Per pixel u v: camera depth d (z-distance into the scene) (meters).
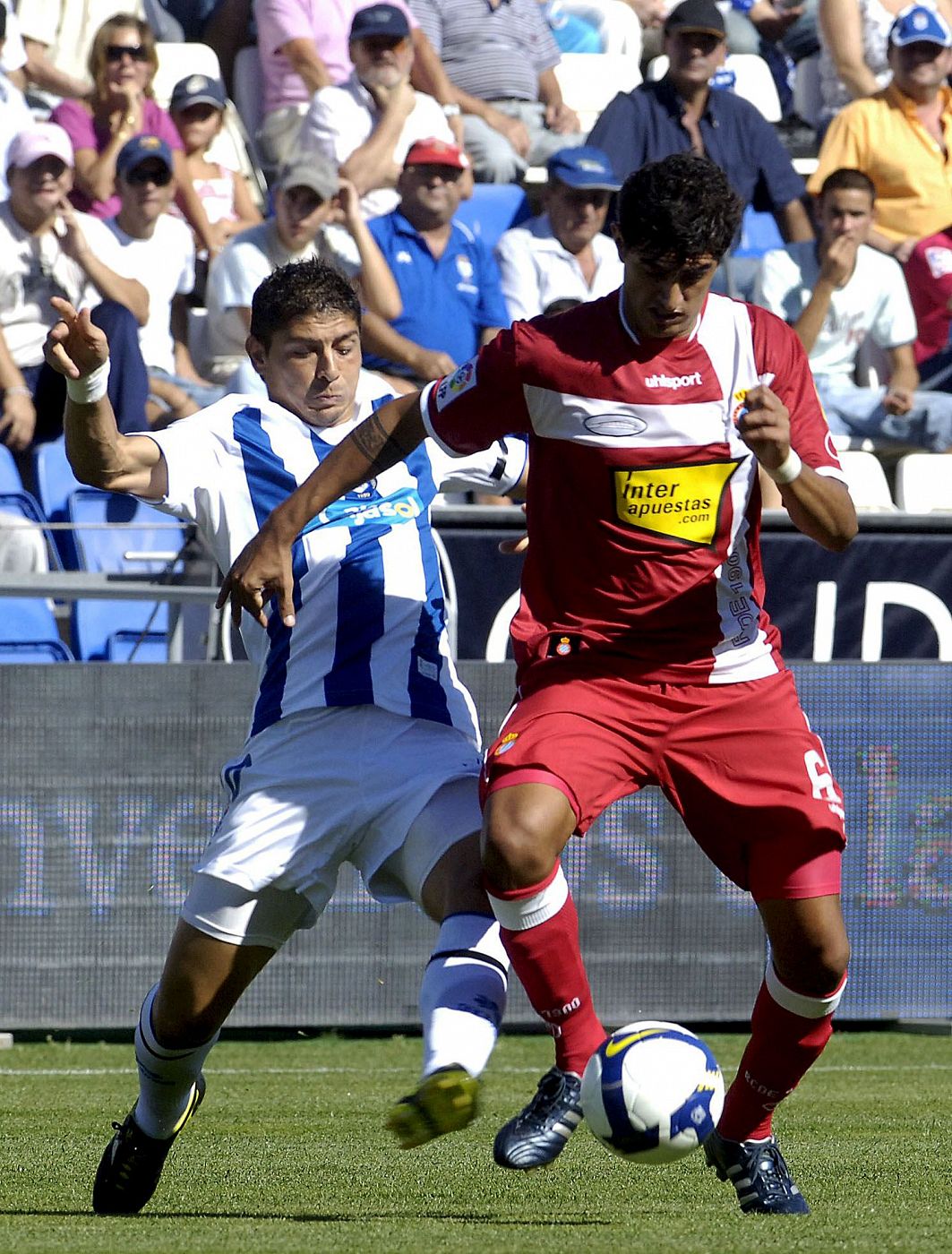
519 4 40.59
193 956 11.32
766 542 25.03
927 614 25.42
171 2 40.75
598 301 11.16
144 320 32.50
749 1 44.28
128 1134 11.74
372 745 11.55
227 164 38.09
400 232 32.47
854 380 35.41
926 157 37.12
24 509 28.48
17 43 37.75
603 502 11.12
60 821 22.23
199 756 22.38
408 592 12.02
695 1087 10.69
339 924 22.66
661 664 11.23
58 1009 22.23
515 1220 11.43
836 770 22.95
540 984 10.79
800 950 11.07
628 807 22.80
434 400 11.10
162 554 27.36
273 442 12.31
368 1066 21.61
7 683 22.11
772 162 36.94
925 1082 20.30
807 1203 12.12
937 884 23.42
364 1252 9.72
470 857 10.92
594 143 35.91
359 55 36.12
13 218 30.95
